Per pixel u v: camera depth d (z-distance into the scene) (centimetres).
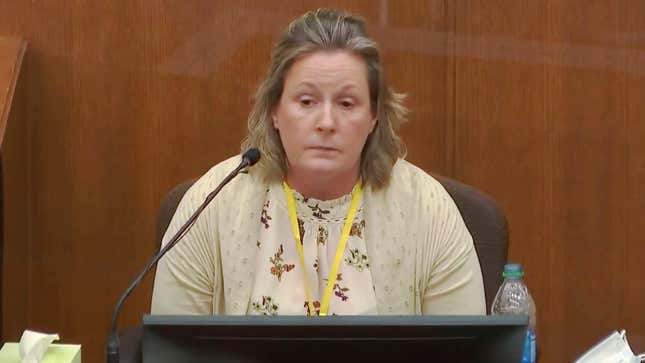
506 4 1284
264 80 761
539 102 1298
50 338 609
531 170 1310
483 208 872
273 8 1255
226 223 771
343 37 715
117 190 1269
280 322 530
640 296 1336
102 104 1255
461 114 1297
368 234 776
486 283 860
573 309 1336
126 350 734
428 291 792
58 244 1270
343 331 532
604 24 1289
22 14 1234
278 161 772
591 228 1324
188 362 535
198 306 777
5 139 1138
